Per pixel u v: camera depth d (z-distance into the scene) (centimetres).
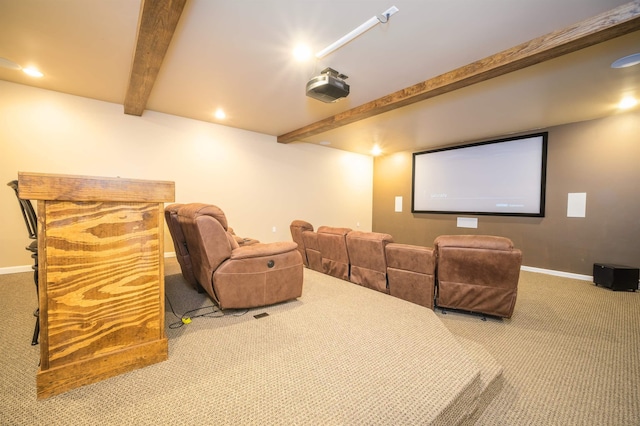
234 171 534
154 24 207
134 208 149
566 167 461
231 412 120
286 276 252
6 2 202
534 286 391
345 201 741
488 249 242
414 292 270
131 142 425
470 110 405
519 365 194
